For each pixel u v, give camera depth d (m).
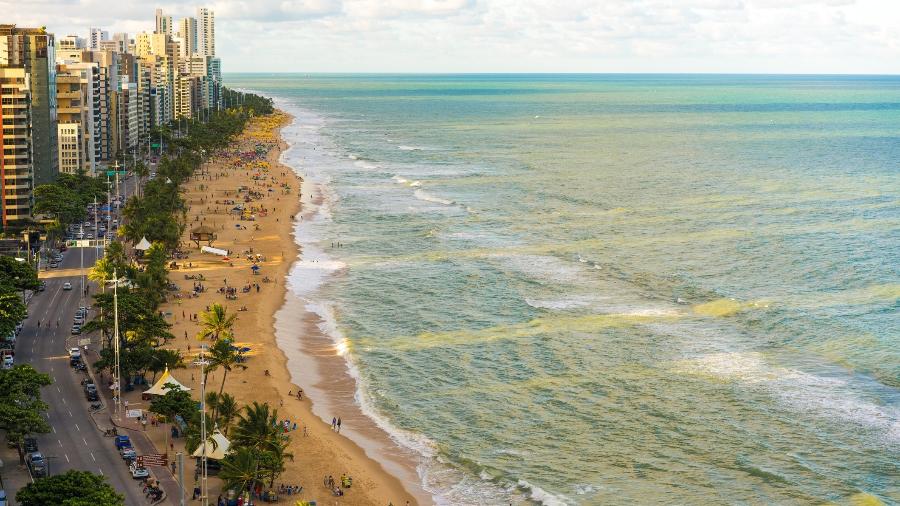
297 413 175.00
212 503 138.25
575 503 142.25
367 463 156.38
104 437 157.25
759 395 179.38
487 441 163.62
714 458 155.12
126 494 137.75
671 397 179.12
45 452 150.38
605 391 182.75
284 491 145.75
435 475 152.62
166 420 160.62
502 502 143.88
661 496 143.88
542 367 196.12
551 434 165.38
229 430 158.38
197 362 193.75
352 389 187.50
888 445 158.38
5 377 155.25
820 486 145.62
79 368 187.88
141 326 189.38
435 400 181.12
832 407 173.62
